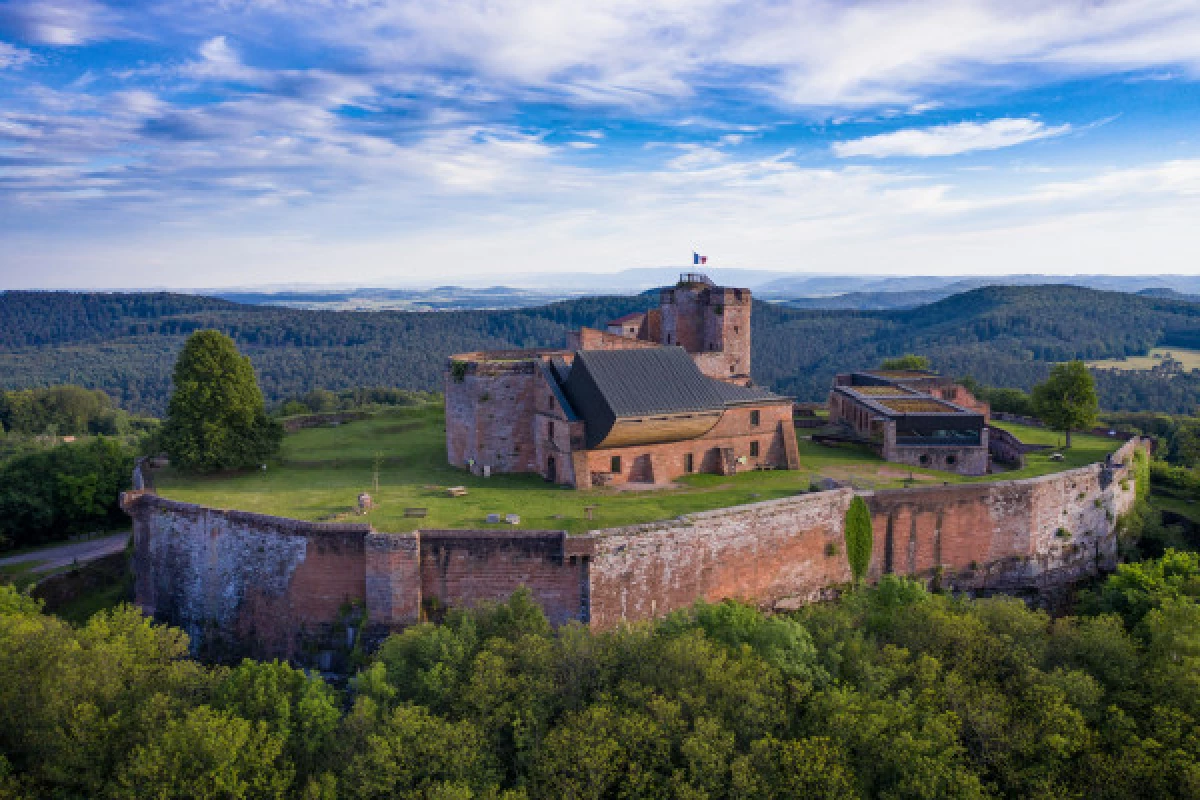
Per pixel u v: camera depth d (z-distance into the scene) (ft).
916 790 112.57
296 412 506.07
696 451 216.33
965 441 238.07
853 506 187.32
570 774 113.60
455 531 156.46
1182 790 112.68
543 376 212.64
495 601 153.48
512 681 123.54
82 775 112.88
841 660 139.13
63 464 261.03
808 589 183.73
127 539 252.83
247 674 127.54
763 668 127.03
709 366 288.51
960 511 197.36
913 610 151.64
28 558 234.58
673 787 111.34
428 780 109.70
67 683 117.70
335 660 159.02
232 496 190.80
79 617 203.62
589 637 135.85
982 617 150.82
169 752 108.58
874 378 319.68
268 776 112.06
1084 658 141.90
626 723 115.96
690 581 166.61
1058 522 211.41
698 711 119.34
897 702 122.01
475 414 215.51
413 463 233.14
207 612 173.78
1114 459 227.81
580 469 199.62
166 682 125.90
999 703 126.21
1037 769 118.52
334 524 158.20
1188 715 124.36
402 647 134.82
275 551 163.32
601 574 155.74
